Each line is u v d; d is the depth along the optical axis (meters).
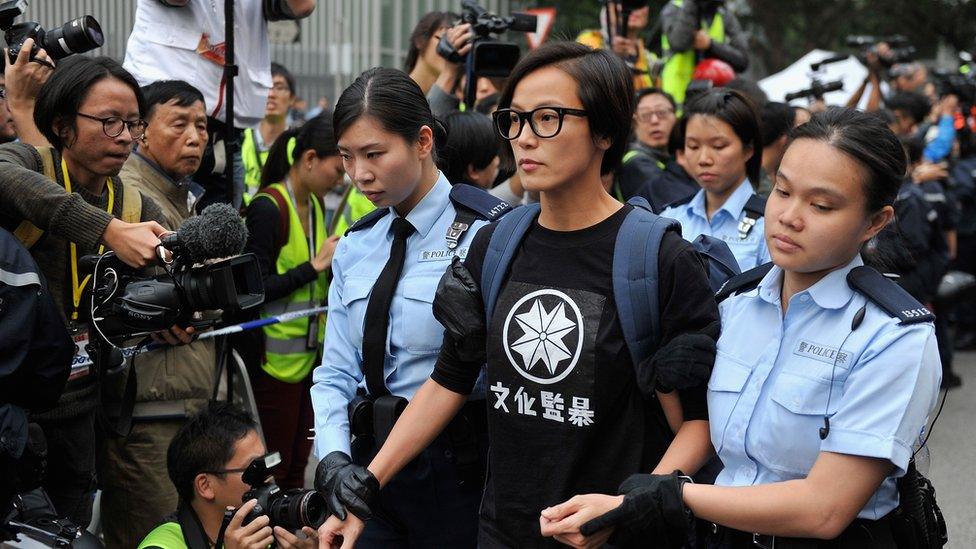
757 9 22.48
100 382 3.17
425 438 2.70
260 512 2.89
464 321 2.57
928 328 2.15
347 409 3.08
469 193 3.12
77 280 3.25
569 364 2.38
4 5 3.38
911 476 2.30
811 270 2.21
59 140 3.20
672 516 2.18
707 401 2.37
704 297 2.38
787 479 2.25
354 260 3.18
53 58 3.36
